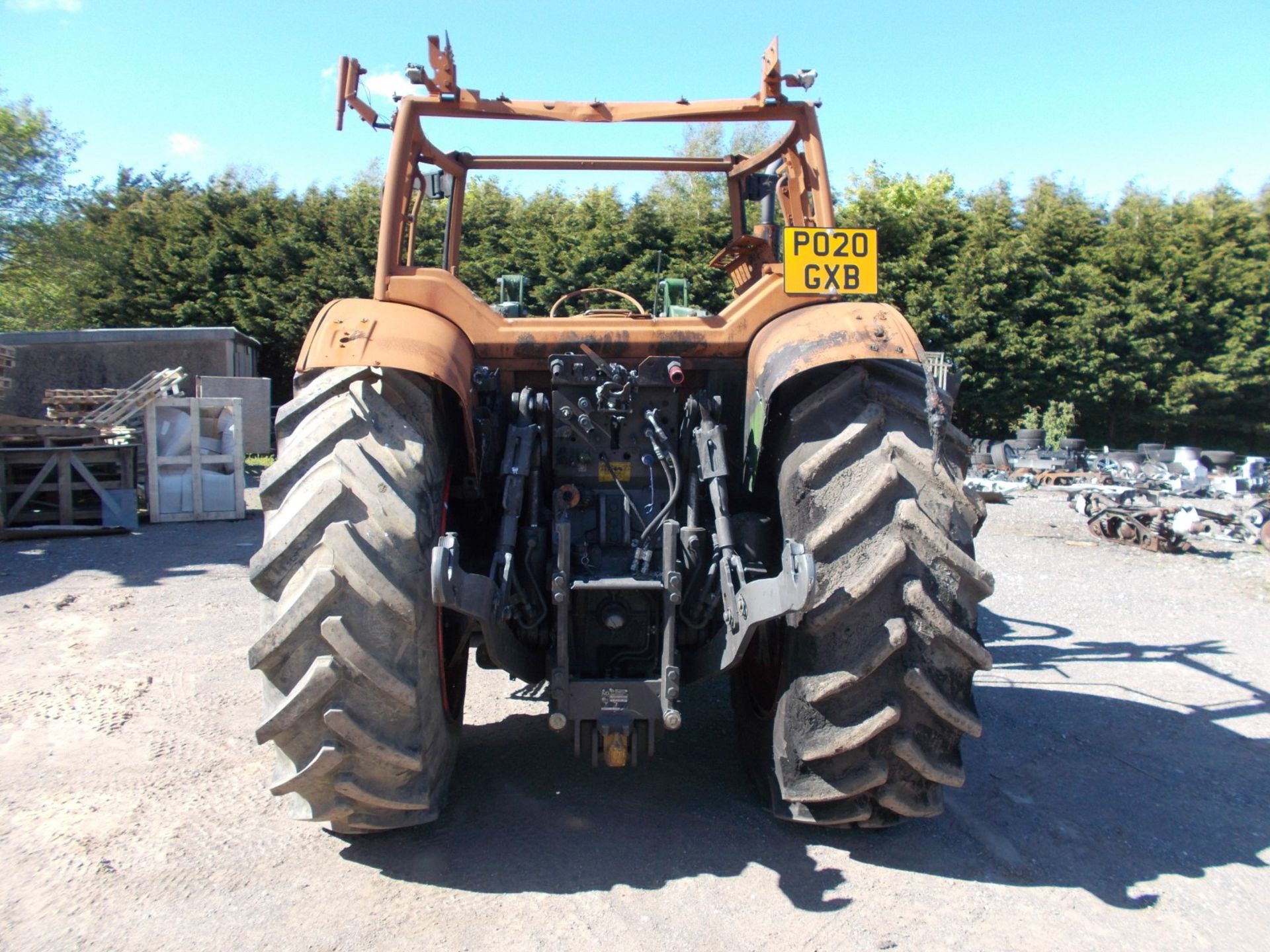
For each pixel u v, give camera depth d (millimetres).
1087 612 6488
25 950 2387
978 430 25594
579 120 3467
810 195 3490
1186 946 2469
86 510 9953
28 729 3969
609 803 3289
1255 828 3211
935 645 2580
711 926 2500
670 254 19453
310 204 23891
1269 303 25984
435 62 3299
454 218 4523
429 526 2584
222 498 10391
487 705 4352
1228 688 4777
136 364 15930
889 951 2406
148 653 5129
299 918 2531
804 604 2332
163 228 24578
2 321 25188
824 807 2830
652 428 3184
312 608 2365
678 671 2840
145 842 2973
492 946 2400
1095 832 3150
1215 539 9672
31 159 24594
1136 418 25984
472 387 2971
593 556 3119
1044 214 25312
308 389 2836
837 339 2725
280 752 2535
